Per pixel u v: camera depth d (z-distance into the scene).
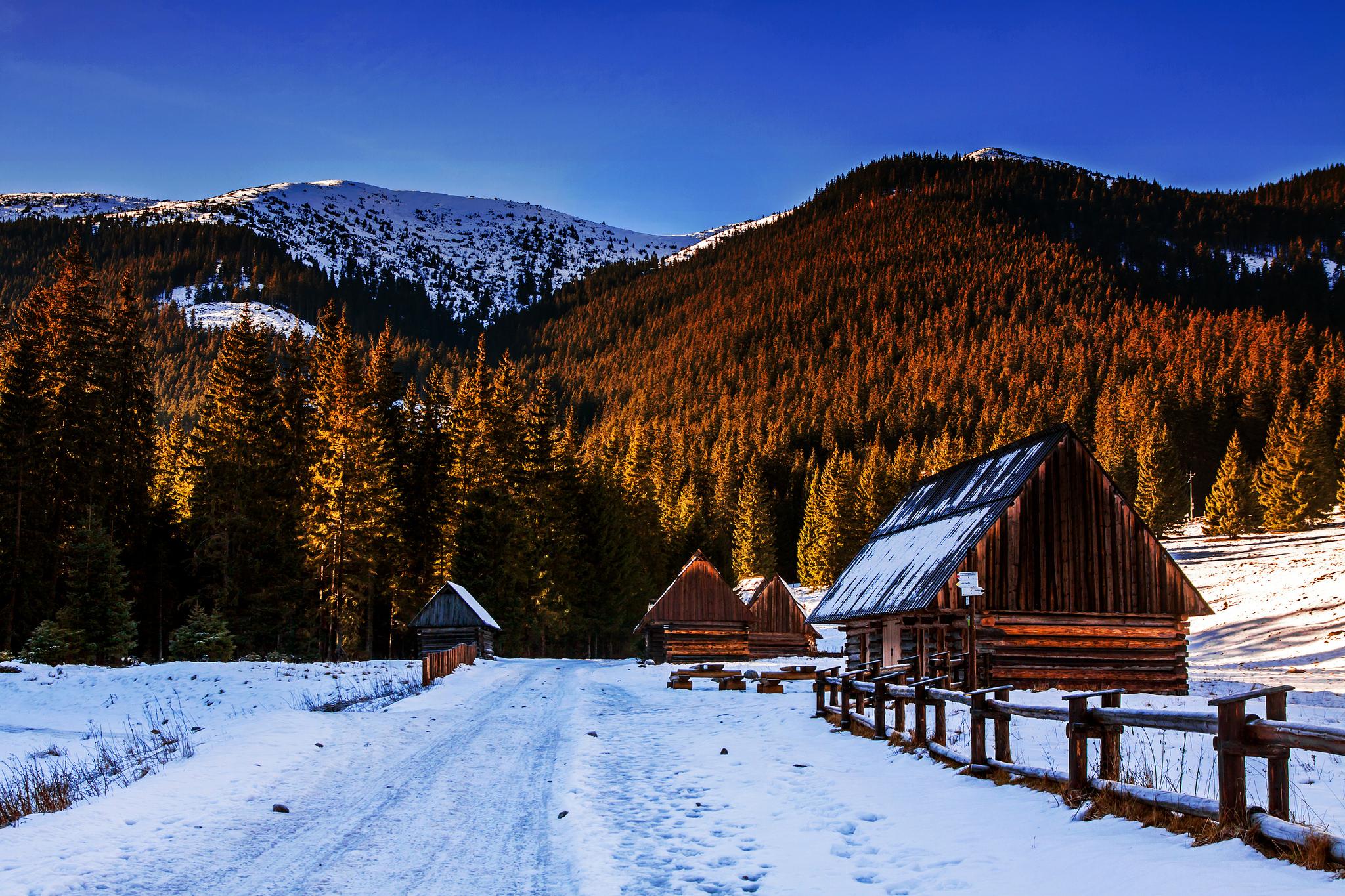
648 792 11.12
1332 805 8.83
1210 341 177.50
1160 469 106.38
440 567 61.56
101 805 9.65
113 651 39.50
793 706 21.16
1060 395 161.50
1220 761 6.58
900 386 188.38
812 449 162.12
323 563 50.84
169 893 6.94
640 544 92.00
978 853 7.36
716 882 7.27
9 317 52.19
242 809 9.92
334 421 54.78
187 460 52.12
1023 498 24.02
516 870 7.70
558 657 76.00
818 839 8.45
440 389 76.31
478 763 13.36
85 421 45.91
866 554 31.97
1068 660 23.48
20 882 6.96
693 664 43.41
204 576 51.47
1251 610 57.41
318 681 28.86
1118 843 6.91
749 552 109.69
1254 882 5.48
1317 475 96.62
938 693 12.02
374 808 10.20
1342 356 145.88
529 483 68.69
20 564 40.56
